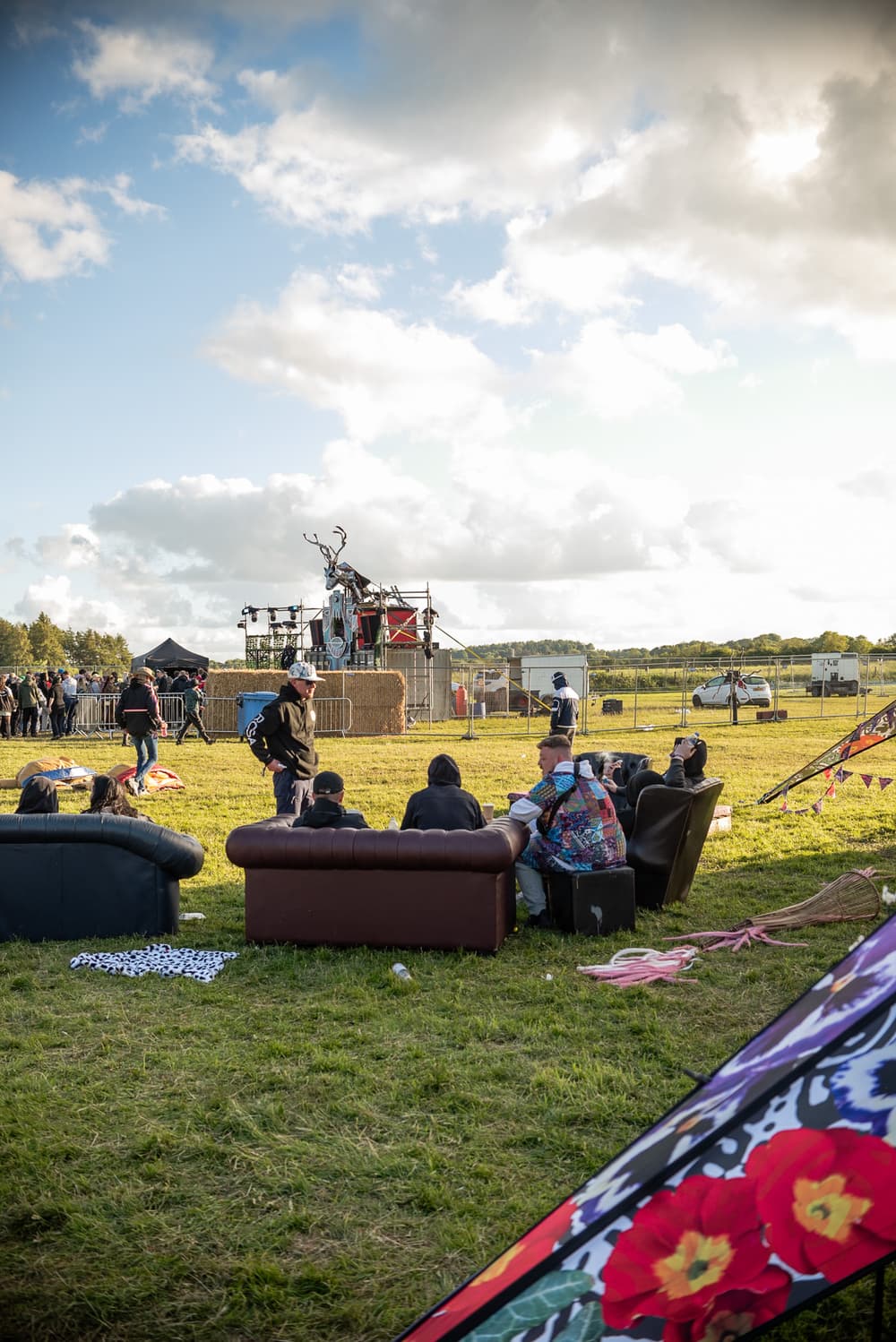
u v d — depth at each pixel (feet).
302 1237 10.41
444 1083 14.08
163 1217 10.76
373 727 88.69
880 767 55.47
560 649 135.23
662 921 23.45
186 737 86.74
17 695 91.45
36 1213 10.71
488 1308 5.86
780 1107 6.00
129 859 21.91
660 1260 5.78
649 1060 15.02
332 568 111.45
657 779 25.81
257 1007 17.61
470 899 20.59
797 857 30.96
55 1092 13.94
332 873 21.03
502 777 52.54
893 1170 5.70
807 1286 5.66
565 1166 11.78
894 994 6.05
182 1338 8.84
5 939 21.80
